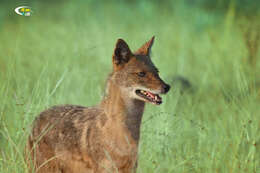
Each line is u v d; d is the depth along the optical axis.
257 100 16.94
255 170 12.67
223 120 15.40
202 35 31.09
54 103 14.88
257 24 22.27
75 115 11.77
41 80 14.77
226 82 20.59
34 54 24.52
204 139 14.24
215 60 23.39
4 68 19.33
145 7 39.69
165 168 13.51
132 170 11.23
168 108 15.16
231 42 25.48
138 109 11.16
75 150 11.36
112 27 31.16
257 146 14.12
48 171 11.88
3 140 13.38
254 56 20.86
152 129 13.66
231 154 13.38
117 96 10.92
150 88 11.23
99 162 11.02
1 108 13.31
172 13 38.38
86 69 19.94
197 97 18.53
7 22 35.16
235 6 29.08
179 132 14.40
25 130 12.29
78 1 40.38
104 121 10.94
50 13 40.47
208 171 13.08
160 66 19.89
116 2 44.47
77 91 17.22
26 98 14.46
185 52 26.67
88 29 28.75
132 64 11.29
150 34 28.97
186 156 13.65
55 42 26.78
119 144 10.88
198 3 38.47
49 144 11.78
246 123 13.63
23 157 12.24
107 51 23.62
